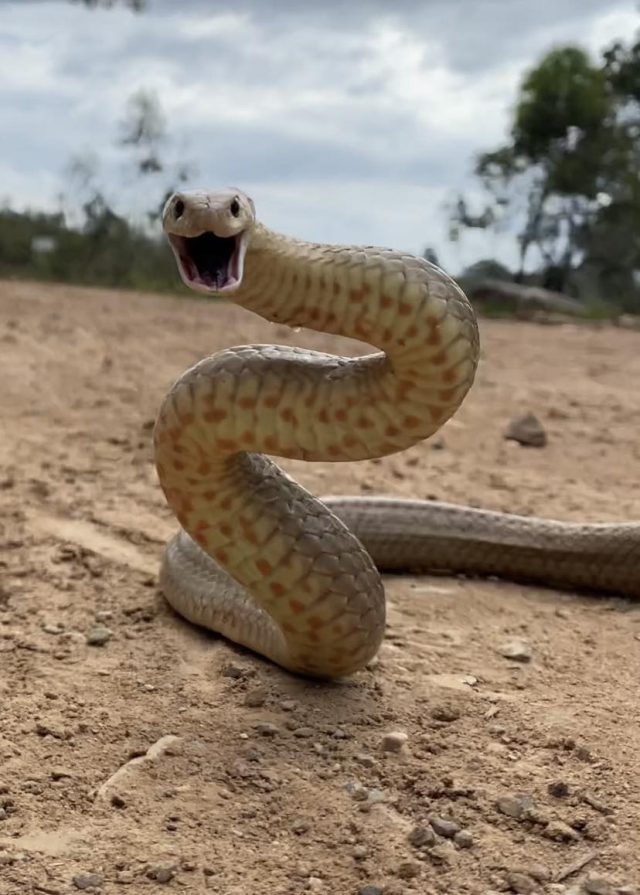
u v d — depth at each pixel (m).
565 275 3.85
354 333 0.31
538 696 0.37
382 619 0.35
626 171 3.79
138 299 2.33
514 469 0.77
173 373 1.14
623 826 0.28
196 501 0.33
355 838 0.27
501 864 0.26
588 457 0.82
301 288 0.31
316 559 0.33
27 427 0.83
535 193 3.82
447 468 0.76
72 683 0.37
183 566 0.44
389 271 0.29
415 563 0.52
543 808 0.29
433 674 0.38
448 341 0.29
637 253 3.83
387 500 0.52
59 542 0.53
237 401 0.31
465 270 3.90
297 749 0.32
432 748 0.32
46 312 1.77
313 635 0.35
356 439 0.31
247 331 1.62
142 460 0.74
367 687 0.37
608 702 0.36
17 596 0.46
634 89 3.98
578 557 0.50
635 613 0.47
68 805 0.29
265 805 0.29
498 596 0.49
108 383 1.05
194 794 0.29
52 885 0.25
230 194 0.32
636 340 1.91
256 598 0.34
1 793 0.29
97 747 0.32
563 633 0.44
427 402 0.30
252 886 0.25
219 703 0.35
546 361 1.51
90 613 0.44
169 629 0.42
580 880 0.26
